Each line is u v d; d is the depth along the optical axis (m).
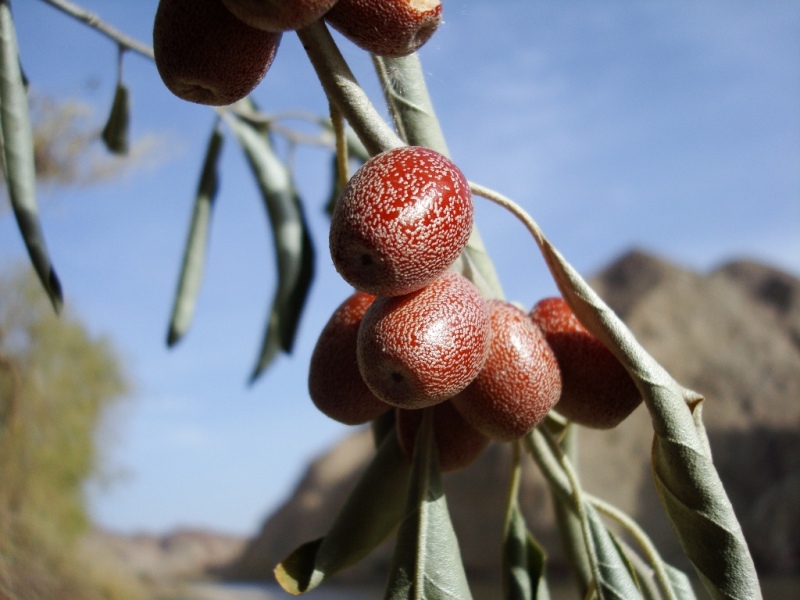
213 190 0.18
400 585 0.09
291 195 0.19
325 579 0.10
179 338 0.17
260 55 0.08
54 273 0.13
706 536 0.08
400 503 0.10
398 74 0.10
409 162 0.08
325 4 0.07
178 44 0.08
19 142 0.12
